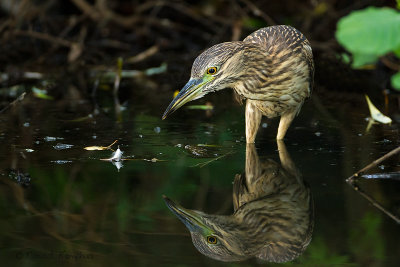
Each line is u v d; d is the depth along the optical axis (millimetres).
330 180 8852
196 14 18906
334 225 7215
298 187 8648
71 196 8250
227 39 18375
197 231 7148
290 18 18641
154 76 16922
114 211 7734
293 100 11023
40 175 9125
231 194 8422
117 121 12570
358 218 7387
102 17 18875
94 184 8773
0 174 9156
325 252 6559
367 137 11305
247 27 18141
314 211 7652
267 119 13000
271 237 7129
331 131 11820
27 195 8297
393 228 7059
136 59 17938
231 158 10141
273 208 8016
